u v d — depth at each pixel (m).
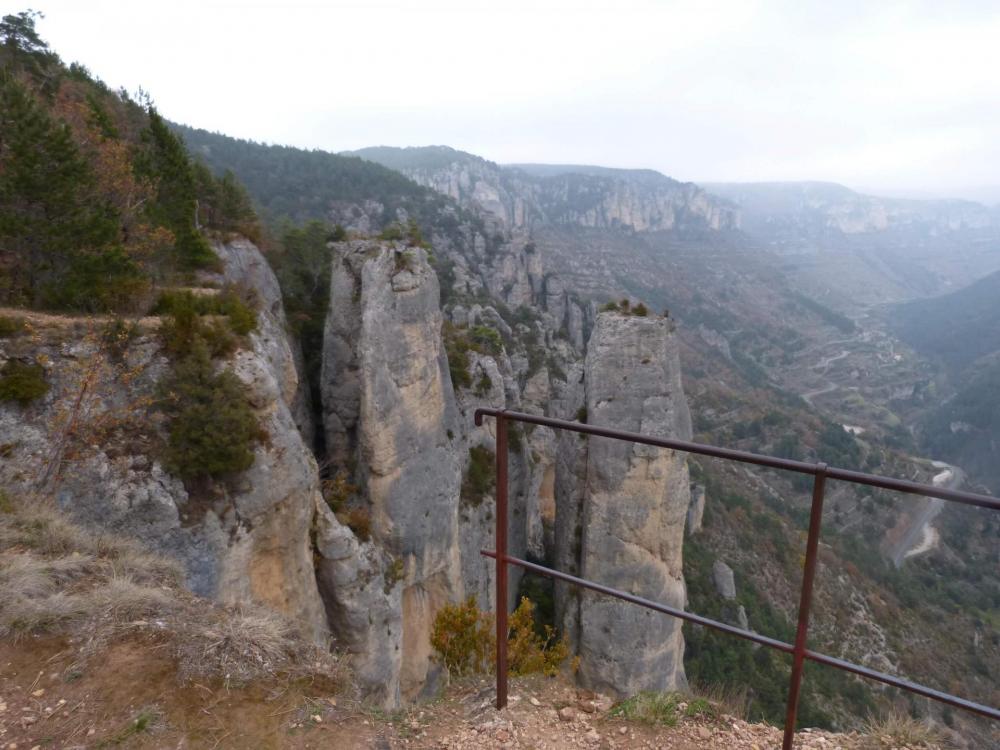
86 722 5.18
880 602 54.62
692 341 162.38
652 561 24.62
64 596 6.68
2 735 4.97
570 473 26.62
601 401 24.48
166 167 26.86
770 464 4.51
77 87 34.12
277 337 20.89
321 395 26.09
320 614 16.86
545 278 113.31
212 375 13.92
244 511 14.21
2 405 11.87
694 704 7.00
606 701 7.21
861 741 6.44
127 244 19.48
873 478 4.10
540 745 6.15
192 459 13.28
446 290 78.94
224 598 13.56
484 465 30.42
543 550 37.28
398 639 20.08
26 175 15.12
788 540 56.84
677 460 24.58
